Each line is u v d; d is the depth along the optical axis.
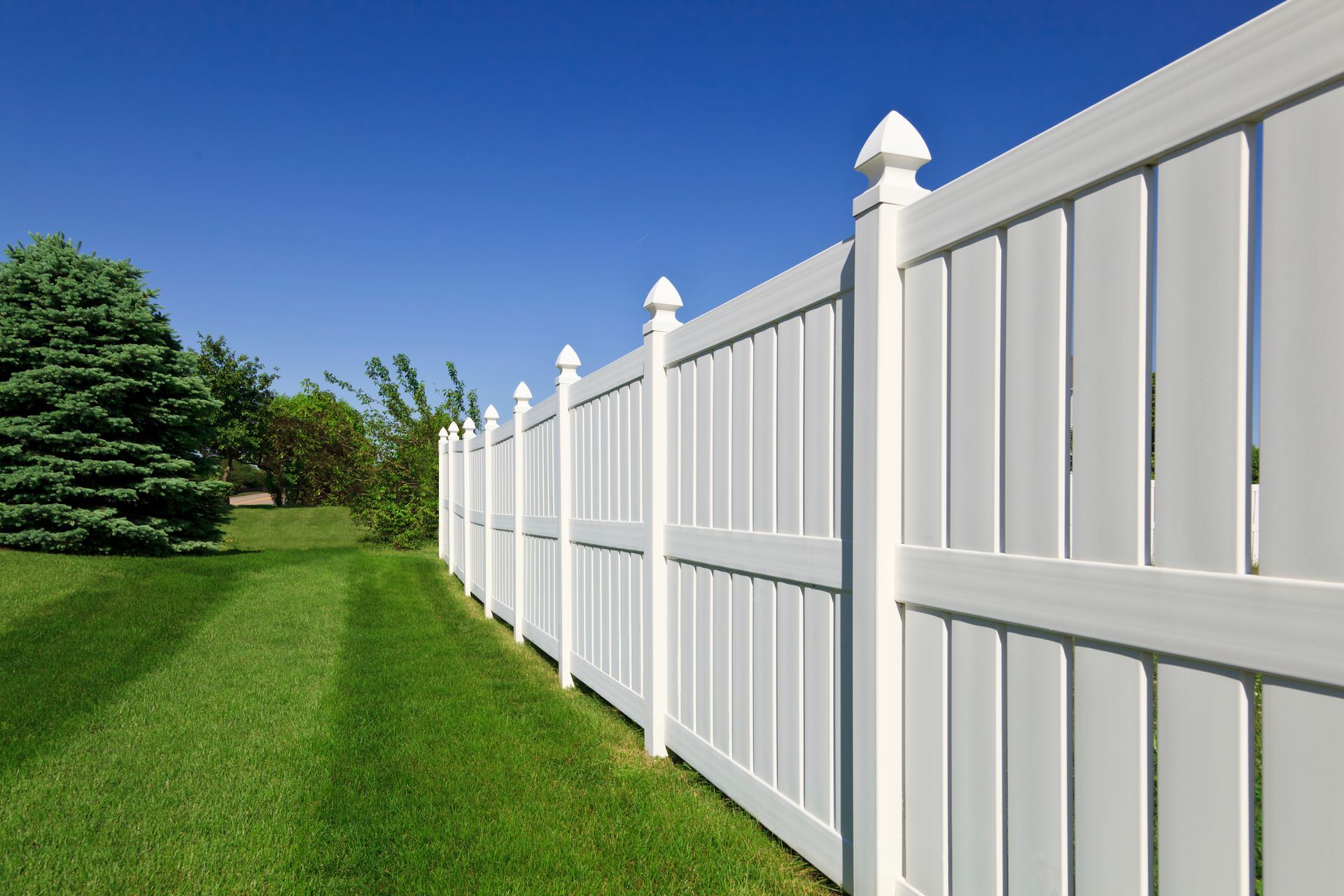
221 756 3.71
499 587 7.70
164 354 12.66
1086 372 1.55
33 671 5.19
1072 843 1.61
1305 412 1.18
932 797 2.01
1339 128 1.13
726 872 2.55
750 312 2.93
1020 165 1.71
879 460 2.12
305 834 2.88
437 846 2.77
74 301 11.95
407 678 5.24
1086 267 1.55
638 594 4.09
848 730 2.36
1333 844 1.14
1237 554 1.27
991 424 1.81
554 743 3.92
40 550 11.52
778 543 2.72
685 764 3.67
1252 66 1.24
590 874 2.55
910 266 2.11
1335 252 1.14
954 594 1.89
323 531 22.12
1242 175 1.27
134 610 7.24
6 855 2.72
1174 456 1.37
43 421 11.34
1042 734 1.66
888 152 2.12
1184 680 1.36
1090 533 1.53
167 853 2.73
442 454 13.68
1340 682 1.12
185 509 13.01
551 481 5.80
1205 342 1.32
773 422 2.80
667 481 3.72
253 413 32.69
